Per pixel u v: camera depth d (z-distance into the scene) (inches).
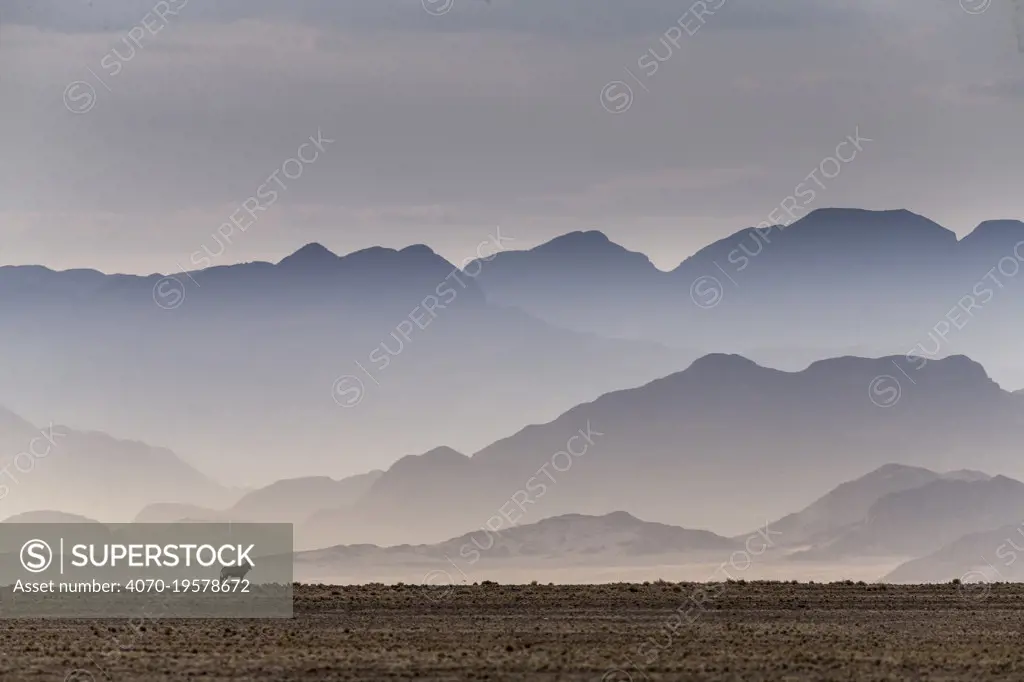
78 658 6865.2
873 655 7057.1
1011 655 7121.1
